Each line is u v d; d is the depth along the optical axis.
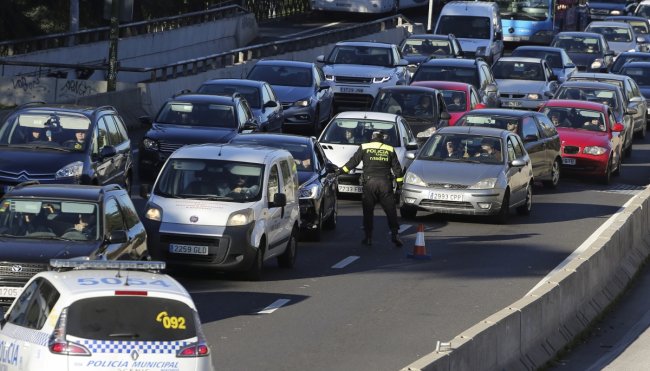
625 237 62.03
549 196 87.44
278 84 106.25
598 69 152.25
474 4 156.25
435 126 93.62
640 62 138.50
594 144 94.50
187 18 175.00
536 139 87.56
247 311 46.38
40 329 28.48
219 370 36.78
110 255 43.88
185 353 27.95
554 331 45.41
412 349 41.06
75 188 46.34
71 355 27.48
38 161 61.41
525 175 76.62
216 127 81.38
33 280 30.75
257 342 41.06
